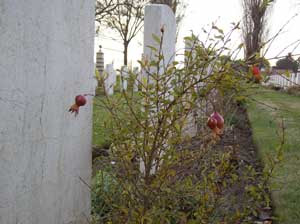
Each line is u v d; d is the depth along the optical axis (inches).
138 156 67.1
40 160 59.9
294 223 89.2
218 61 58.8
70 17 67.1
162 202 63.2
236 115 262.1
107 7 505.0
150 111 61.1
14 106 52.4
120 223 63.7
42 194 61.1
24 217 56.1
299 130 214.8
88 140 78.0
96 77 67.3
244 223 70.6
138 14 685.9
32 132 57.2
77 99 58.8
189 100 60.6
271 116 273.9
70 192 71.3
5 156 51.0
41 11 57.5
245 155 163.8
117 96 73.3
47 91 60.7
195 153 70.7
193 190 67.7
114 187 75.9
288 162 138.0
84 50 73.5
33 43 56.0
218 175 72.1
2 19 48.8
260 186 69.1
